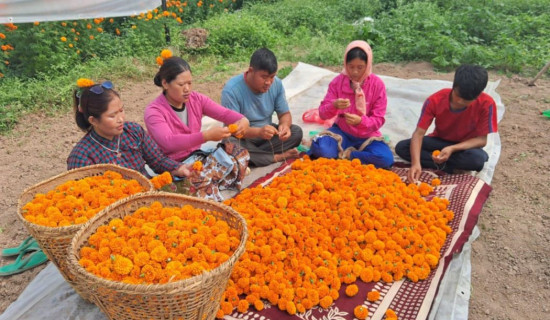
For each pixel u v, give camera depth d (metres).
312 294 2.59
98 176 3.04
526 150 4.45
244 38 8.55
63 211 2.61
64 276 2.54
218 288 2.19
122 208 2.61
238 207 3.26
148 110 3.61
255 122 4.28
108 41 8.01
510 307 2.75
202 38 8.36
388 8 11.09
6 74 6.81
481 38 7.92
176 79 3.40
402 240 2.94
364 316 2.50
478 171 3.97
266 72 3.73
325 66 7.36
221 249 2.39
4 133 5.31
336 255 2.91
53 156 4.79
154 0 7.60
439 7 9.77
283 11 10.65
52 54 7.02
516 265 3.07
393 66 7.19
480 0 9.23
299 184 3.45
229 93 4.09
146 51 7.87
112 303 2.09
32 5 5.84
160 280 2.13
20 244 3.38
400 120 5.11
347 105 3.85
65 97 6.16
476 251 3.23
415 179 3.79
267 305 2.64
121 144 3.30
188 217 2.62
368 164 4.09
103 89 2.94
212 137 3.48
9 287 2.98
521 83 6.11
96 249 2.32
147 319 2.11
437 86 5.86
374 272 2.79
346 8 10.74
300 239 2.91
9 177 4.38
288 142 4.37
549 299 2.79
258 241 2.86
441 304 2.67
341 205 3.19
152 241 2.34
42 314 2.65
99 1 6.54
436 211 3.30
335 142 4.18
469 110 3.76
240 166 3.80
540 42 7.21
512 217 3.53
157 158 3.52
